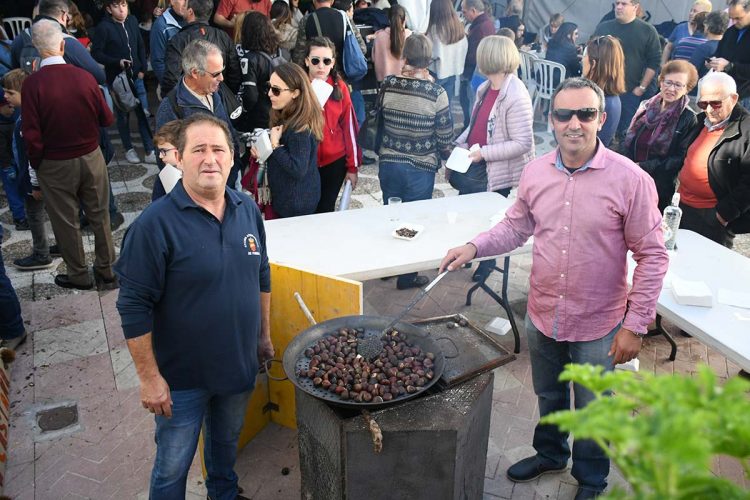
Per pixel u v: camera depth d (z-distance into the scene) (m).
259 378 3.25
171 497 2.46
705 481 0.76
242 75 5.38
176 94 3.70
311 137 3.90
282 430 3.38
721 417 0.75
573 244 2.39
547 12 10.09
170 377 2.32
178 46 5.07
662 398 0.75
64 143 4.20
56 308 4.47
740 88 5.61
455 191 6.64
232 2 6.77
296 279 2.99
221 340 2.30
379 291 4.80
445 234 3.68
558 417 0.81
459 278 4.99
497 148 4.19
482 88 4.41
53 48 4.07
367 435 2.19
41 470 3.07
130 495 2.93
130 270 2.12
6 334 3.94
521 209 2.70
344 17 6.16
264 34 5.33
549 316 2.55
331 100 4.41
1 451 3.06
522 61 8.61
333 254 3.41
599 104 2.24
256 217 2.43
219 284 2.24
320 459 2.44
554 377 2.77
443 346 2.63
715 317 2.79
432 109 4.33
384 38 6.60
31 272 4.98
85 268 4.70
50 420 3.40
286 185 4.00
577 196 2.35
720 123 3.63
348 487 2.29
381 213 4.01
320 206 4.68
